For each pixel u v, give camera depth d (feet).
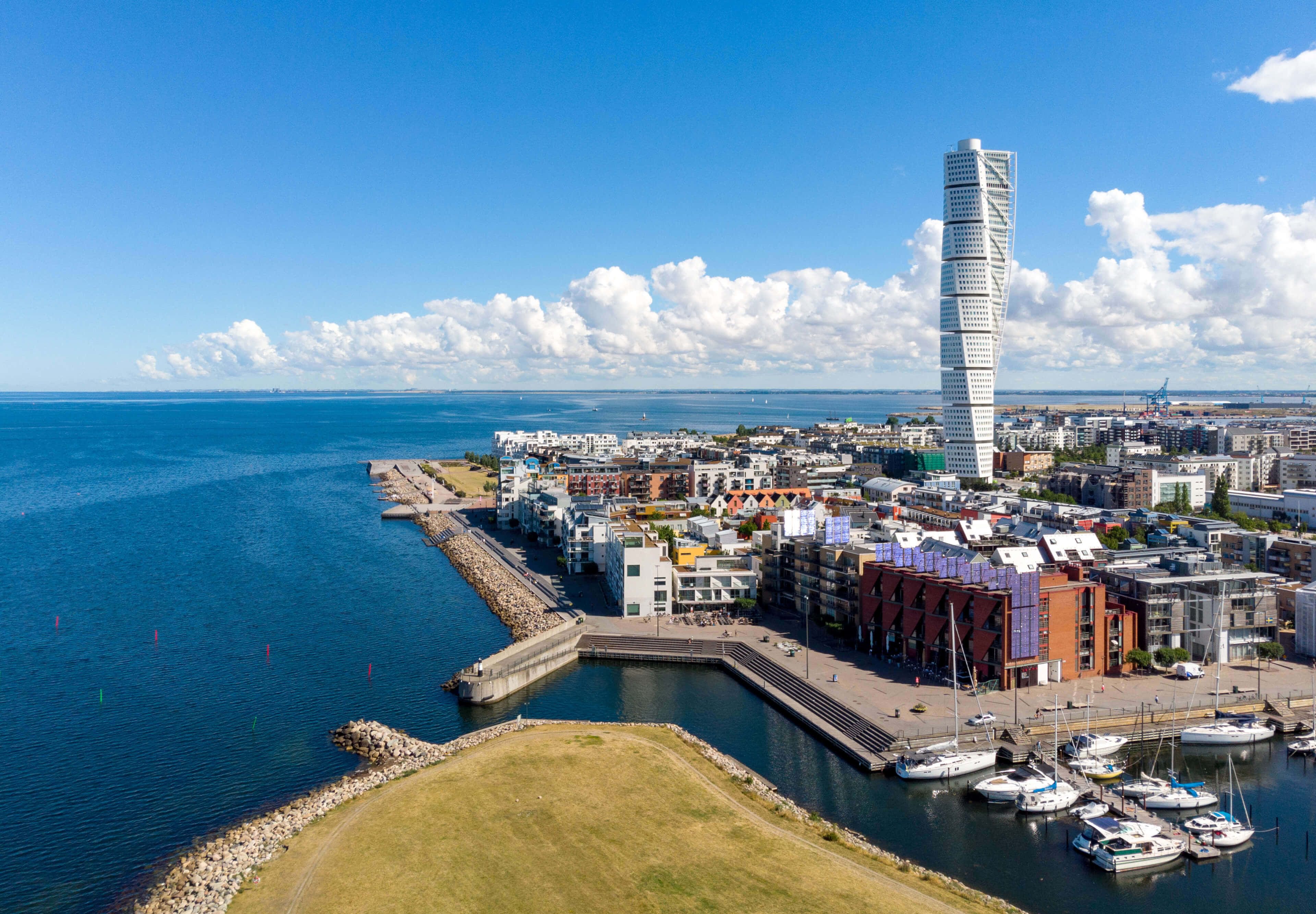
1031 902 334.65
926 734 468.75
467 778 411.75
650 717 526.98
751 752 473.26
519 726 492.13
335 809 383.86
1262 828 394.32
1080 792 413.59
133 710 527.81
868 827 390.01
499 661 596.29
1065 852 371.97
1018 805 404.98
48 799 415.03
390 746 464.24
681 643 650.43
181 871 344.90
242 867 337.31
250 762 454.81
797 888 318.86
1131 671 571.28
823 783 434.30
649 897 310.24
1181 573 632.79
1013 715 496.64
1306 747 468.34
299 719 514.27
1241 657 604.08
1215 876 354.95
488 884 319.06
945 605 572.51
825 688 542.98
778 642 644.69
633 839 353.72
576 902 306.96
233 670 601.21
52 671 596.70
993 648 543.39
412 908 303.89
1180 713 504.43
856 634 652.89
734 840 355.77
